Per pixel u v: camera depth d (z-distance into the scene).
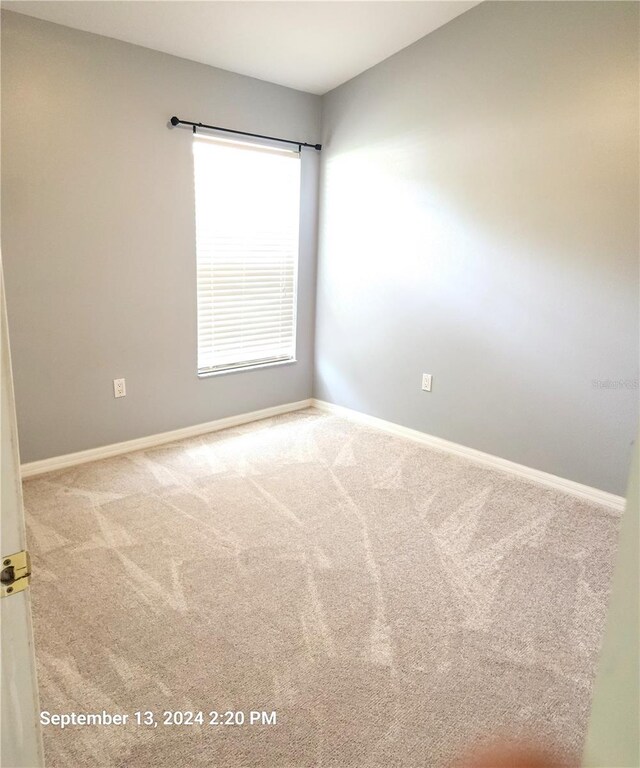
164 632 1.72
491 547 2.29
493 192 2.92
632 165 2.42
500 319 3.00
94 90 2.70
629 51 2.37
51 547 2.19
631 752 0.66
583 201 2.59
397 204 3.40
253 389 3.84
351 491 2.78
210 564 2.10
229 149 3.32
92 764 1.29
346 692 1.51
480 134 2.93
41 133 2.57
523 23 2.67
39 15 2.47
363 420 3.89
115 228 2.91
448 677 1.58
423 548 2.26
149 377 3.24
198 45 2.88
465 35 2.89
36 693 0.72
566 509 2.65
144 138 2.93
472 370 3.18
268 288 3.76
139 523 2.39
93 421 3.05
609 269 2.56
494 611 1.88
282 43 2.96
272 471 3.00
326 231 3.91
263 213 3.60
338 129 3.68
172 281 3.22
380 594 1.95
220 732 1.38
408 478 2.96
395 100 3.29
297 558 2.16
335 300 3.94
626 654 0.65
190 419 3.51
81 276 2.84
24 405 2.78
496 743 1.37
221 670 1.58
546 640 1.74
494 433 3.13
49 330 2.79
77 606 1.83
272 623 1.78
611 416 2.65
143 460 3.11
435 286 3.28
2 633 0.66
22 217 2.59
